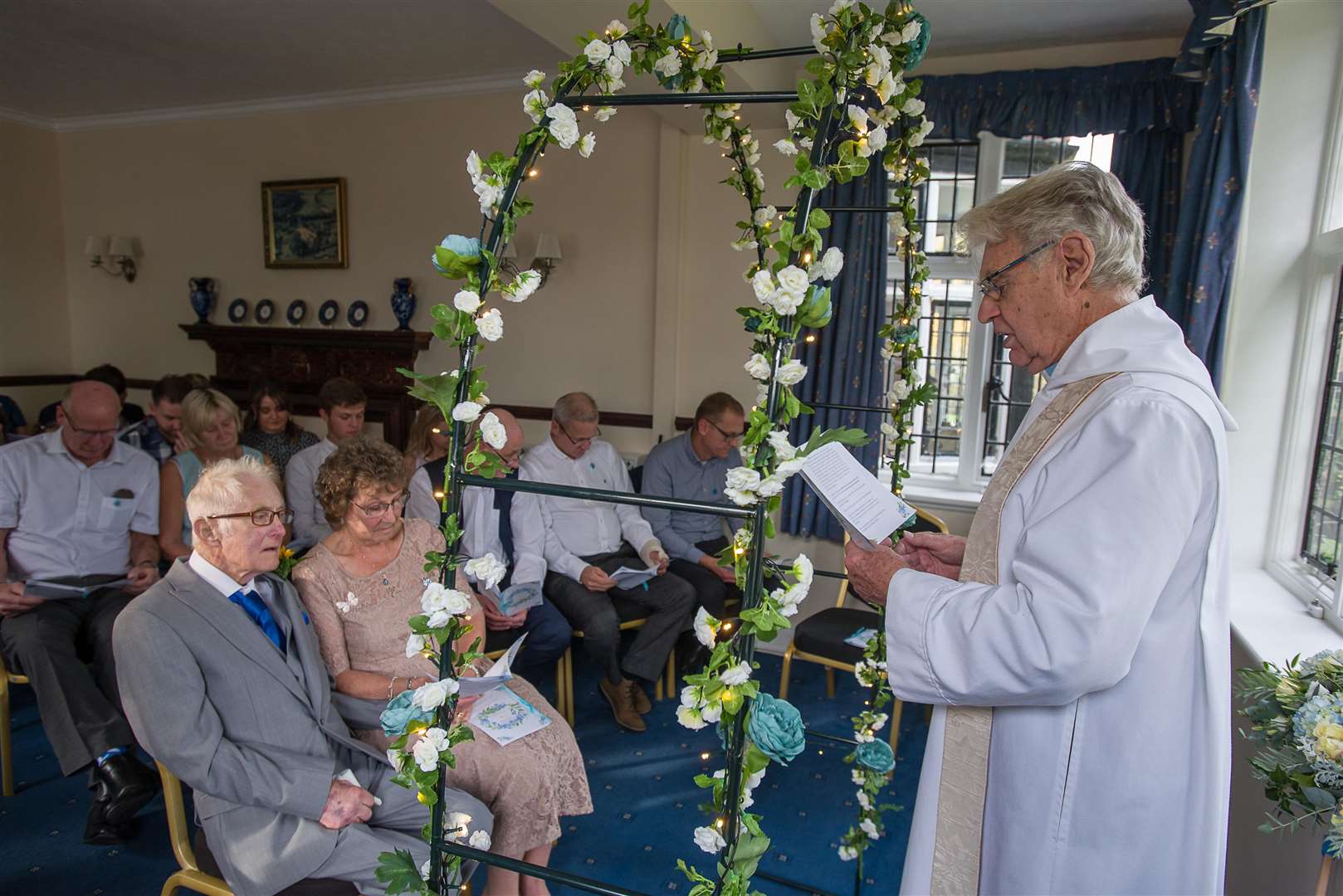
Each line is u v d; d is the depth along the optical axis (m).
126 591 2.71
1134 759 1.10
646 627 3.12
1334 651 1.41
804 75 3.73
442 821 1.15
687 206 4.10
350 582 1.99
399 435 5.08
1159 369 1.10
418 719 1.12
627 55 1.23
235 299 5.57
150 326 5.92
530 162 1.18
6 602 2.42
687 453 3.44
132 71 4.61
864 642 2.90
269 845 1.59
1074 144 3.64
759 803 2.62
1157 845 1.11
